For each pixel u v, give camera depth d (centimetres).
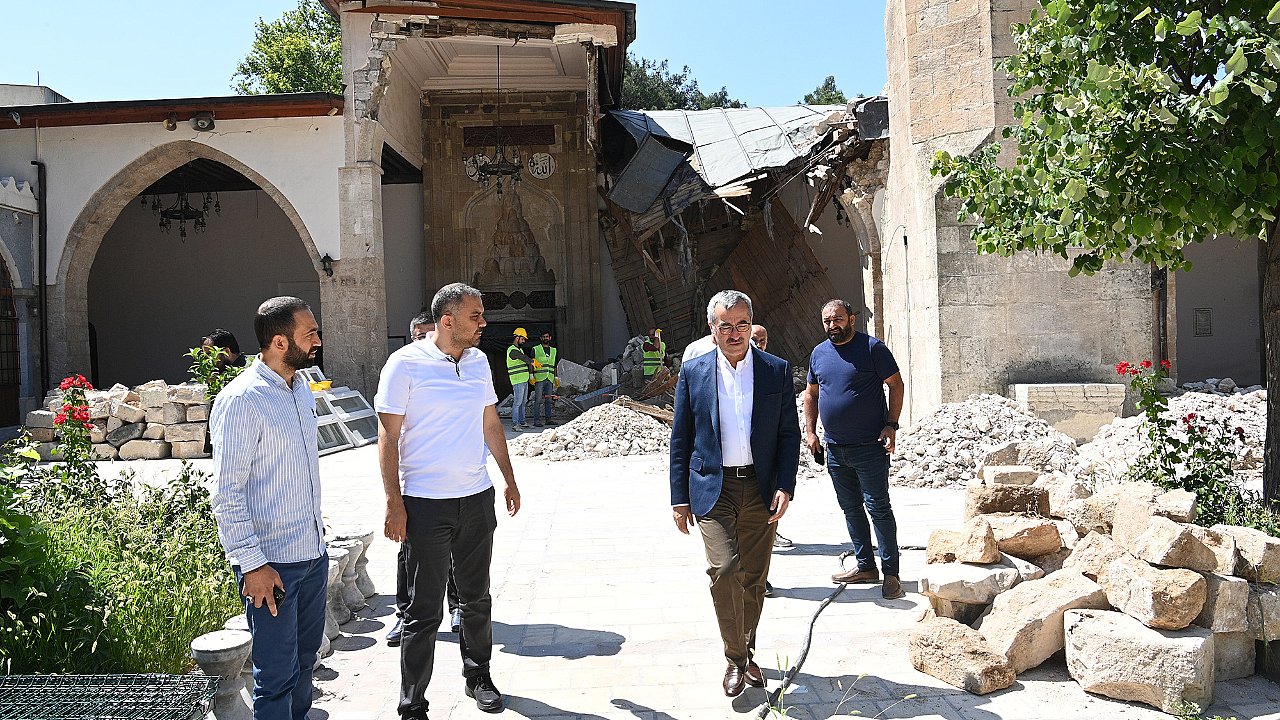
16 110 1784
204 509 541
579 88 2297
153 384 1375
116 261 2444
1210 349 2028
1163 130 396
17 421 1797
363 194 1823
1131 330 1145
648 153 1983
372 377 1817
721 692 396
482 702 381
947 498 849
